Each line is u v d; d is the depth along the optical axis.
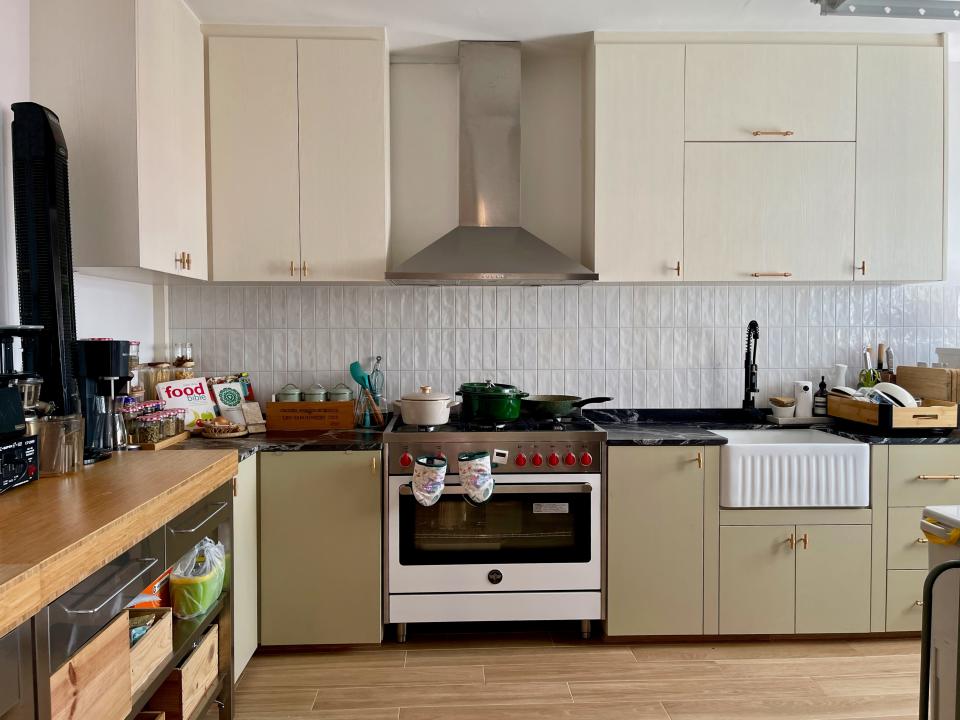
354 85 2.79
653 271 2.88
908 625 2.67
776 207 2.88
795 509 2.66
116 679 1.33
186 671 1.71
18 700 1.05
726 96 2.86
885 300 3.26
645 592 2.66
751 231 2.88
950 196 3.28
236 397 2.98
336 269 2.81
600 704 2.27
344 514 2.59
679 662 2.56
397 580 2.62
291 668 2.52
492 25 2.80
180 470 1.77
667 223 2.87
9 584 0.97
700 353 3.25
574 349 3.23
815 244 2.89
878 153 2.89
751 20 2.77
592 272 2.83
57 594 1.10
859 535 2.66
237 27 2.76
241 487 2.38
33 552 1.10
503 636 2.78
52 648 1.12
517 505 2.64
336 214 2.80
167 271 2.36
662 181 2.87
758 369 3.26
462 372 3.21
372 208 2.80
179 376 2.96
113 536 1.28
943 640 1.55
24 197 1.83
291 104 2.78
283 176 2.79
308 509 2.58
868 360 3.21
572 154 3.17
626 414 3.23
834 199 2.89
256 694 2.34
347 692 2.35
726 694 2.34
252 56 2.77
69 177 2.12
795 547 2.65
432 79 3.14
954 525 1.50
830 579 2.66
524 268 2.78
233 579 2.08
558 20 2.76
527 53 3.10
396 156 3.15
